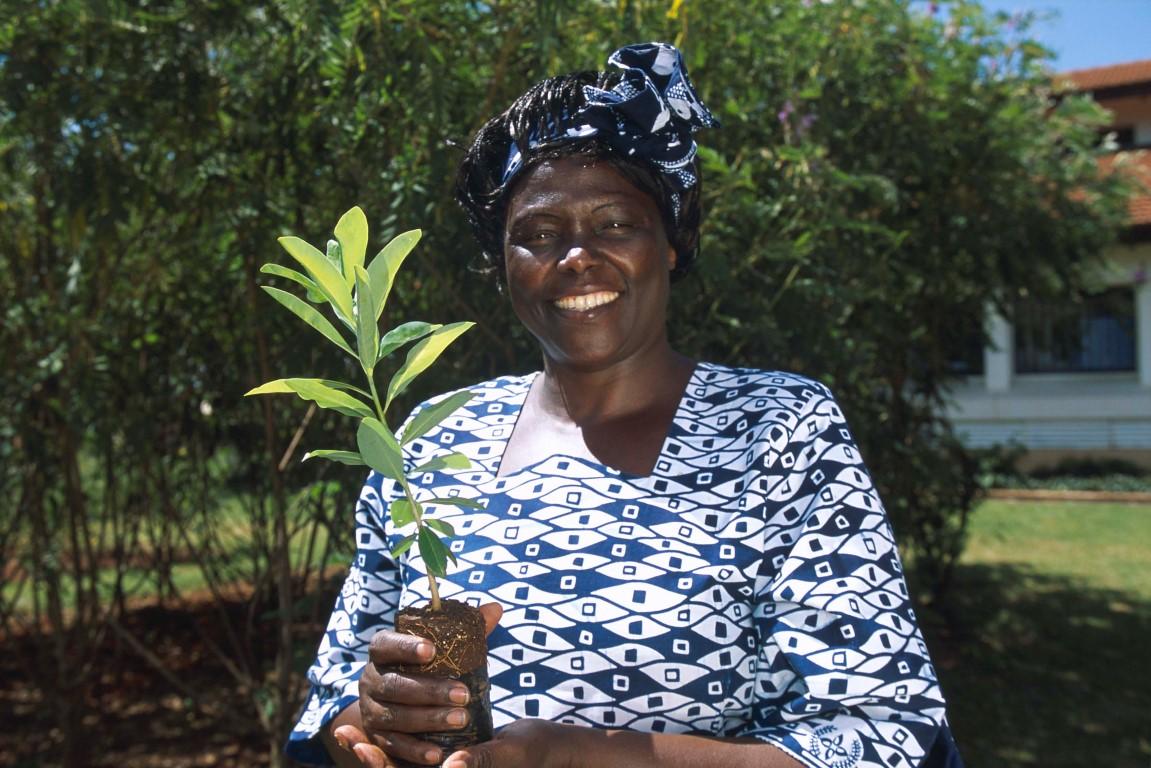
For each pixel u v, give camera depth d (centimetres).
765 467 117
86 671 409
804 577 110
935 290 481
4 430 365
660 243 133
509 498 125
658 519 117
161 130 289
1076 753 414
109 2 255
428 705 101
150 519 437
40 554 397
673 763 104
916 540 530
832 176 295
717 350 295
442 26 255
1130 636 579
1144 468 1263
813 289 290
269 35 280
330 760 137
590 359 128
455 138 251
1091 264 609
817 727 107
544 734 104
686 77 131
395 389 101
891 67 391
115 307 371
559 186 128
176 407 401
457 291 270
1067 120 539
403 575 131
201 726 428
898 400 484
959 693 487
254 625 527
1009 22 442
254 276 309
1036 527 951
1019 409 1320
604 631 113
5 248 360
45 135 276
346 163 278
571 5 241
